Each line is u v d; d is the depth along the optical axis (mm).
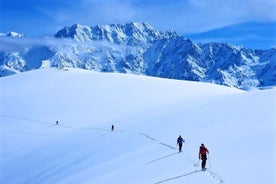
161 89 110562
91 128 73812
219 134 40750
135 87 112812
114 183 34625
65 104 103188
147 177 33188
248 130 39062
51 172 53250
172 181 29750
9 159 69125
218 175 28328
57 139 73750
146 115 72000
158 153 41250
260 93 61062
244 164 29125
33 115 97250
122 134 59500
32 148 72375
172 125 53312
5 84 131125
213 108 56781
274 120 40875
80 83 122500
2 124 92750
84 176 42562
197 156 35969
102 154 50656
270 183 23766
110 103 100062
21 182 56281
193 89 112250
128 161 41656
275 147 31656
